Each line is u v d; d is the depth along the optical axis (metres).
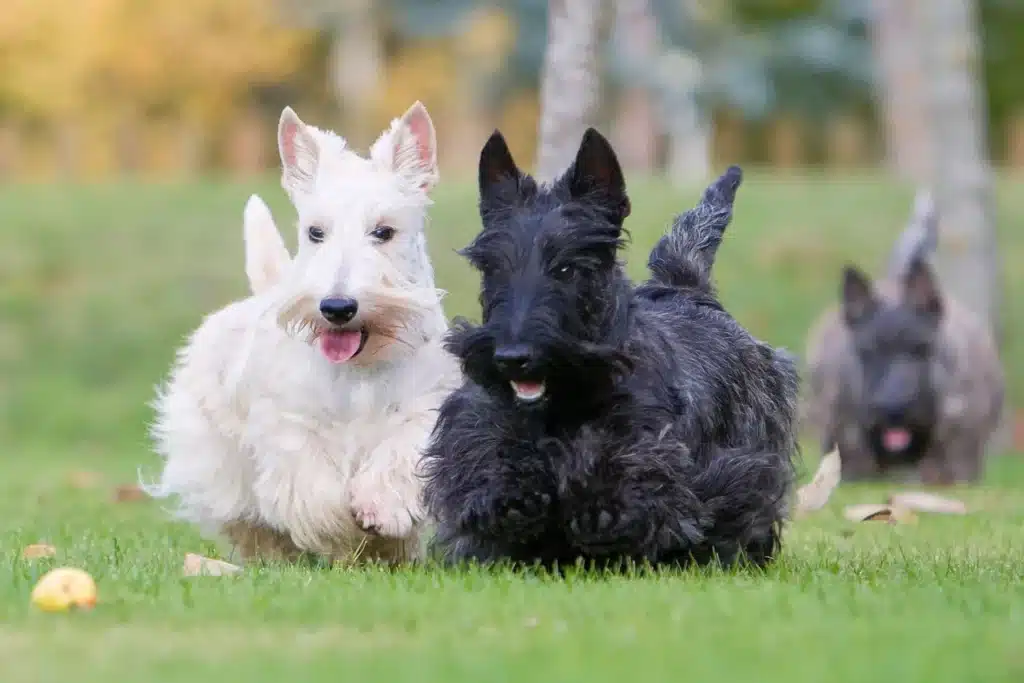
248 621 7.86
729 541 10.02
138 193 40.88
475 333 9.20
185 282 35.62
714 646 6.99
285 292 10.84
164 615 8.05
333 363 10.86
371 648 7.15
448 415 10.09
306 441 10.95
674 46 65.88
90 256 36.72
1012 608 8.03
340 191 10.92
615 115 65.44
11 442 30.08
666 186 39.31
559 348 9.05
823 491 12.30
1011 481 21.89
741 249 36.72
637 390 9.63
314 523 10.88
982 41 73.75
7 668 6.70
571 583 8.89
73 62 60.44
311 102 70.69
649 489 9.48
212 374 11.74
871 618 7.81
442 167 66.19
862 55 70.12
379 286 10.67
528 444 9.64
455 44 66.12
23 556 10.98
